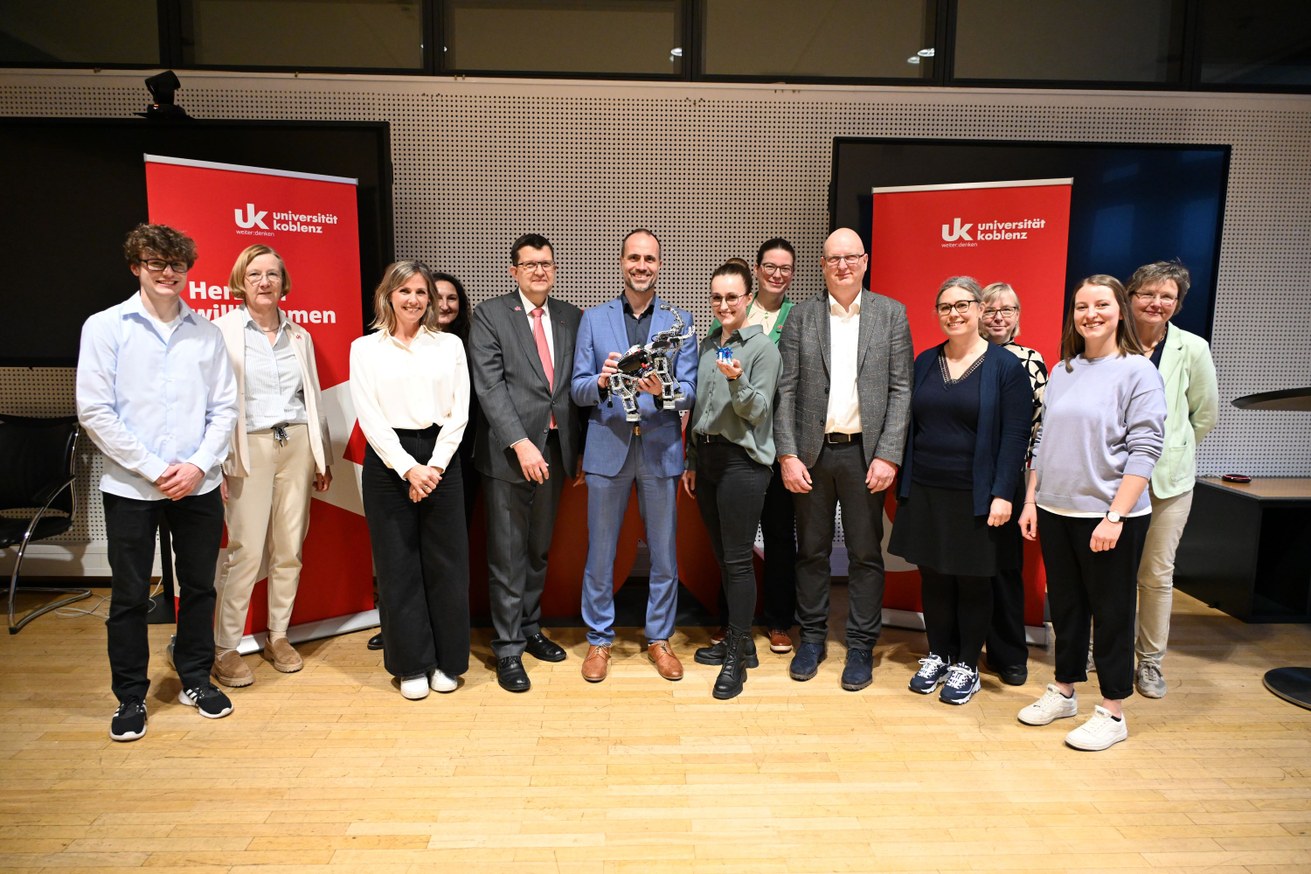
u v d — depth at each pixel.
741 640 2.90
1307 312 4.18
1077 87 4.00
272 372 2.94
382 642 3.17
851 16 3.97
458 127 3.94
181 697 2.77
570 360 3.06
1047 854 2.01
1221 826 2.13
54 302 3.60
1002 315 2.97
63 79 3.80
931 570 2.89
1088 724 2.55
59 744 2.49
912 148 3.78
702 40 3.96
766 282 3.29
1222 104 4.03
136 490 2.50
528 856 1.98
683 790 2.27
